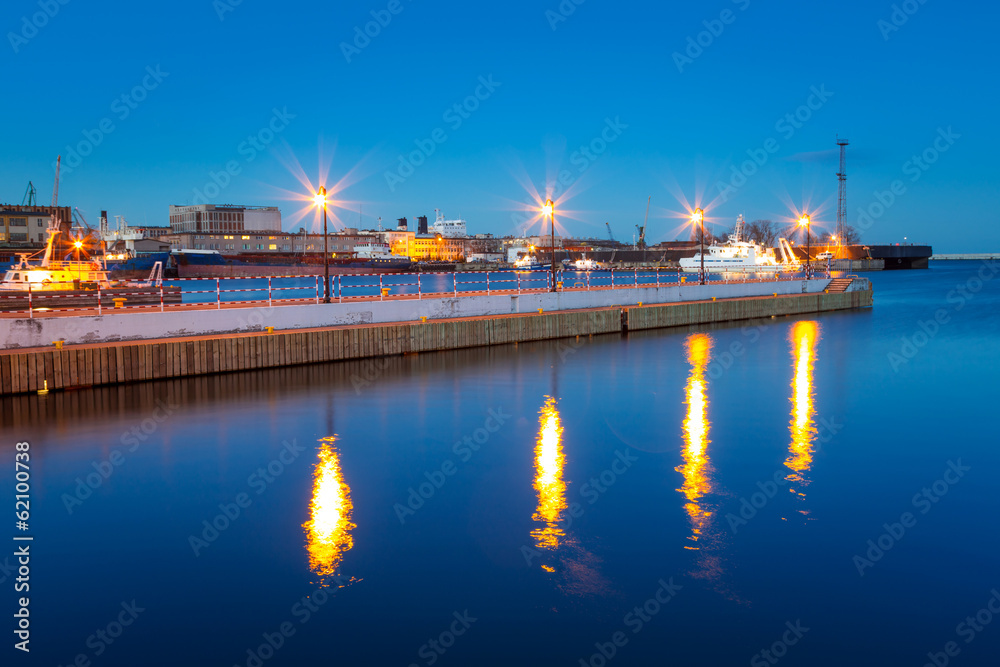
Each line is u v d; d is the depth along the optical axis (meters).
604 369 35.22
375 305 38.12
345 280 158.88
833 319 62.25
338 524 15.00
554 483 17.66
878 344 45.47
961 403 27.17
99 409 25.20
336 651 10.42
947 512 15.57
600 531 14.57
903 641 10.62
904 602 11.70
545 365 36.03
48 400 26.00
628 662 10.14
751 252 100.62
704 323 56.75
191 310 31.69
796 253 164.00
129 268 102.38
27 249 117.19
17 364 26.30
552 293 47.50
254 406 26.12
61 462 19.20
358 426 23.39
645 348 42.81
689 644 10.56
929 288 119.25
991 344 45.41
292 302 40.00
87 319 28.84
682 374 33.94
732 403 27.30
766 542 14.02
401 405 26.64
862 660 10.17
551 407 26.50
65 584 12.34
